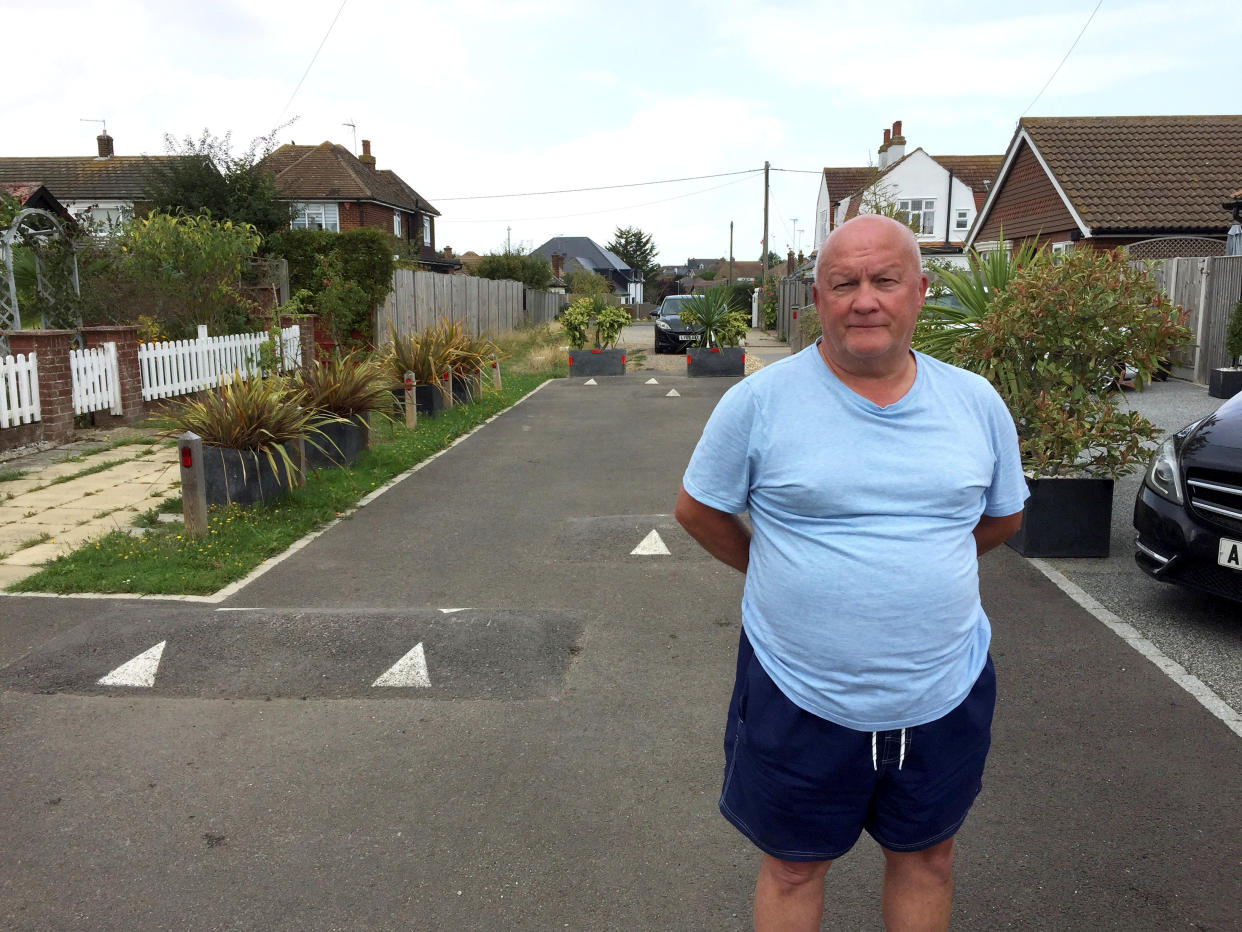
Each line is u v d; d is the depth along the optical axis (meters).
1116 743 3.85
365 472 9.41
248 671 4.60
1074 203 18.53
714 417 2.16
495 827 3.32
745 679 2.19
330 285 18.17
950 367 2.15
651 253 121.75
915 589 1.98
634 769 3.71
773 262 87.88
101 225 14.79
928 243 35.38
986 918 2.81
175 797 3.53
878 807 2.17
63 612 5.47
